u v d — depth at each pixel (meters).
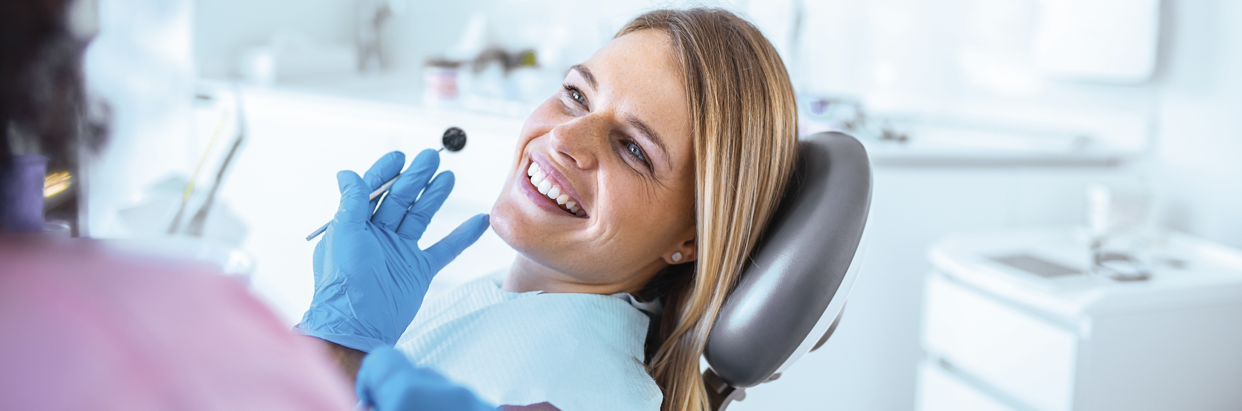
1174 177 1.76
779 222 0.76
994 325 1.41
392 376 0.39
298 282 2.06
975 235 1.62
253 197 2.11
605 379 0.67
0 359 0.29
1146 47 1.75
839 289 0.71
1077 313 1.26
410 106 1.86
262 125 2.09
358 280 0.68
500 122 1.70
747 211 0.75
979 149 1.68
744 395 0.81
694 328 0.77
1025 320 1.34
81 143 0.39
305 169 2.02
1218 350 1.36
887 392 1.76
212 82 2.16
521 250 0.79
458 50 2.34
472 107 1.91
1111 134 1.86
